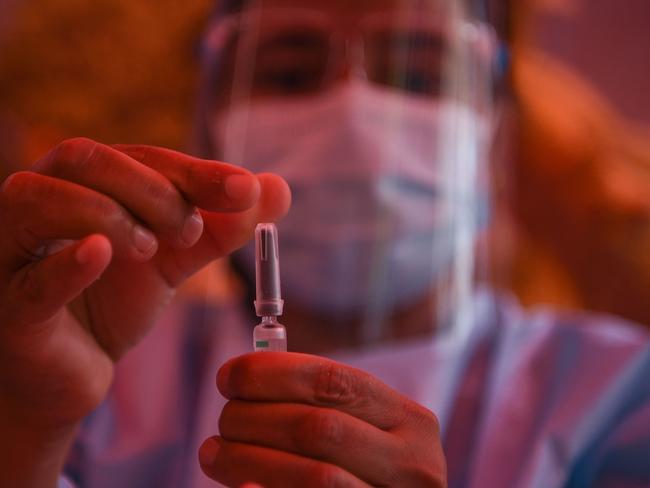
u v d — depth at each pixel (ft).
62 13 6.76
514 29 5.35
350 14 4.70
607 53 7.69
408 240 4.45
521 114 6.05
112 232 2.07
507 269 5.76
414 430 2.09
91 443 4.19
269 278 2.17
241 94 4.76
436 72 4.66
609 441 3.94
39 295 2.16
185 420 4.35
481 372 4.33
